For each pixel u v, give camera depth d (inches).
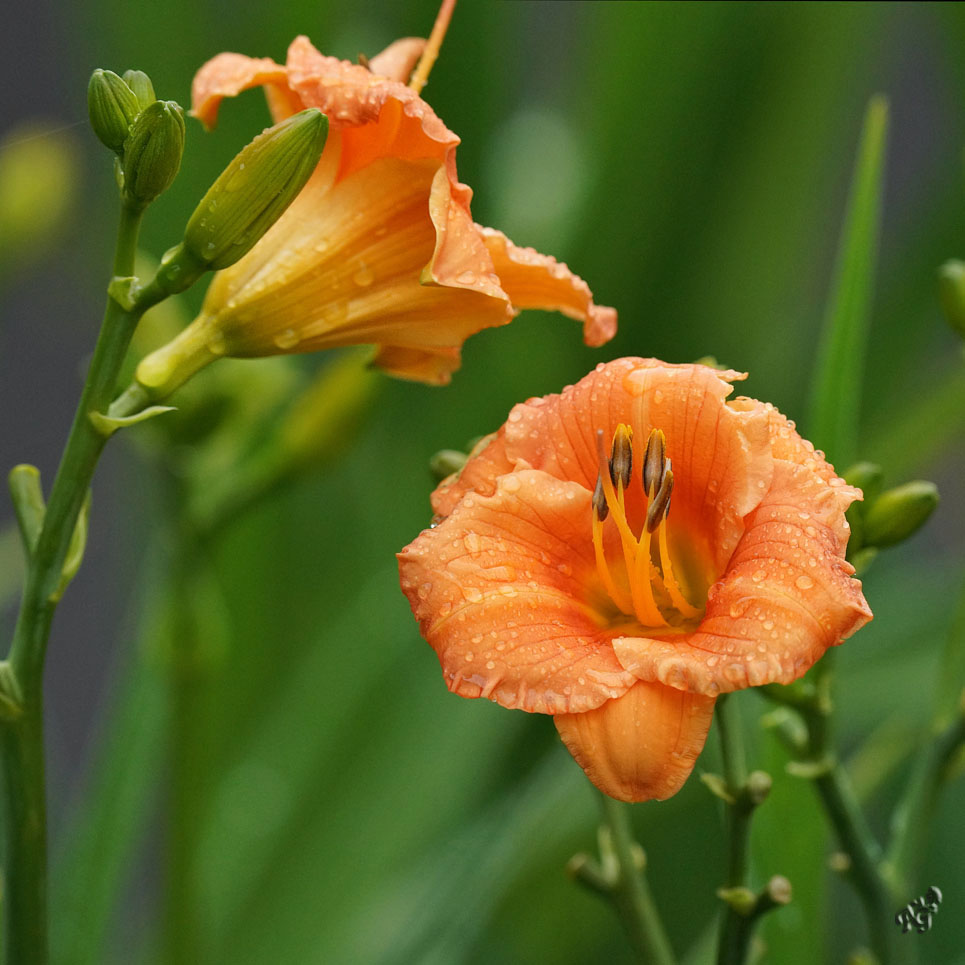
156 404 41.9
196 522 47.1
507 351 58.6
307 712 55.5
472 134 58.2
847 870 43.5
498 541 41.3
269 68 42.5
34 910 41.9
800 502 40.8
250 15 56.4
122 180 40.9
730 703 41.9
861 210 45.1
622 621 41.9
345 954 50.3
